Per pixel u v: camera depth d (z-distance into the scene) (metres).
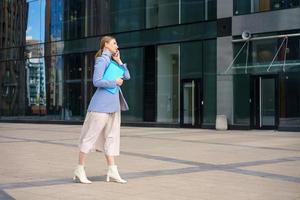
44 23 34.88
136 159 10.98
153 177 8.39
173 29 26.33
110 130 7.82
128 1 28.69
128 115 28.44
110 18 29.75
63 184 7.67
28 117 35.91
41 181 7.95
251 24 23.25
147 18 27.73
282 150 13.12
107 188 7.33
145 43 27.64
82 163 7.79
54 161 10.62
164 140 16.66
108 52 7.71
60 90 33.50
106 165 9.94
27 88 36.16
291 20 22.02
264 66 22.69
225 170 9.28
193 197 6.71
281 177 8.48
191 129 24.17
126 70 7.85
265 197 6.75
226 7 24.06
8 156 11.64
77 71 32.22
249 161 10.67
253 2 23.31
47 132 21.55
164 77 26.84
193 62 25.48
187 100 25.69
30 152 12.55
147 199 6.57
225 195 6.87
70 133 20.75
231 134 19.83
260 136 18.52
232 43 23.84
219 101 24.16
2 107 38.50
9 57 38.03
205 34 24.97
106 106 7.62
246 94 23.45
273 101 22.61
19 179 8.16
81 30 31.92
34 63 35.59
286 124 21.97
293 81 21.86
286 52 22.16
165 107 26.73
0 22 39.12
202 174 8.77
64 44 33.16
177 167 9.67
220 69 24.17
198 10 25.36
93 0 31.02
